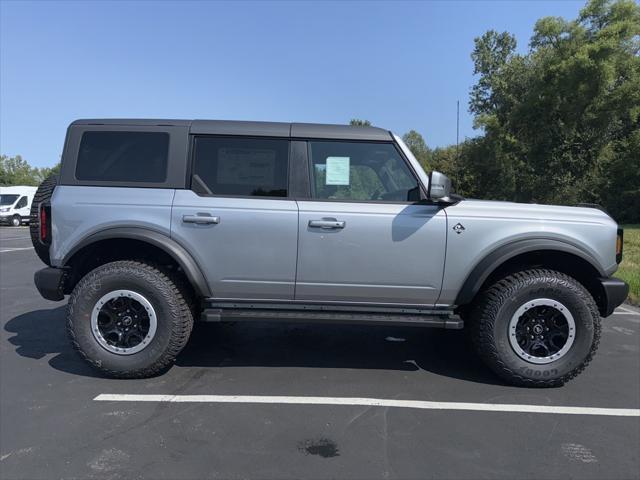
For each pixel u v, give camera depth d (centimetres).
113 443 297
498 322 387
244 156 403
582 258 386
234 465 275
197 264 392
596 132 2955
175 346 392
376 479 263
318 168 404
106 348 388
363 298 400
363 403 358
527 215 395
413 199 401
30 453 285
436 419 334
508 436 312
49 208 398
